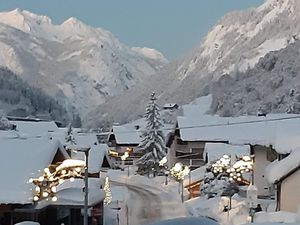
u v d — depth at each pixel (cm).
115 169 9525
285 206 3553
